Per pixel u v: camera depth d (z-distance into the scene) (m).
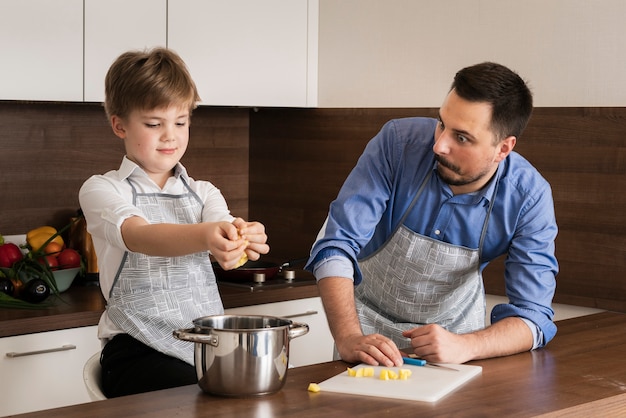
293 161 3.40
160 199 2.00
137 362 1.86
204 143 3.46
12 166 2.97
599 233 2.54
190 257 1.98
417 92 2.97
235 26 3.02
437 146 1.79
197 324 1.51
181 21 2.88
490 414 1.40
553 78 2.64
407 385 1.54
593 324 2.19
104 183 1.93
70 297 2.71
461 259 2.06
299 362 2.98
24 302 2.54
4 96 2.54
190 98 1.92
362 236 1.92
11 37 2.53
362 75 3.14
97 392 1.79
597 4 2.54
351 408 1.41
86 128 3.13
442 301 2.15
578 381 1.62
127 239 1.77
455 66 2.87
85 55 2.68
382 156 2.01
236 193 3.57
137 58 1.89
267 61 3.12
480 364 1.74
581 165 2.56
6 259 2.69
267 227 3.53
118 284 1.93
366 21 3.11
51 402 2.47
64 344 2.48
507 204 1.97
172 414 1.36
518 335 1.83
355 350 1.71
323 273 1.87
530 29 2.68
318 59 3.28
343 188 1.99
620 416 1.55
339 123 3.20
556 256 2.63
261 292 2.85
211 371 1.45
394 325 2.19
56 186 3.07
